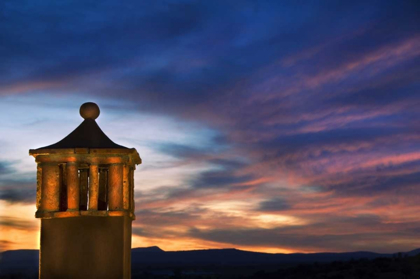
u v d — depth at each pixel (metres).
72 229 8.82
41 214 8.77
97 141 9.10
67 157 8.83
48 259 8.77
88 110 9.33
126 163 9.05
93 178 8.85
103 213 8.79
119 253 8.78
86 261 8.76
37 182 8.93
